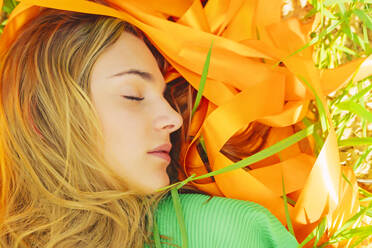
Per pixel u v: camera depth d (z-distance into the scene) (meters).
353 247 0.63
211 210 0.57
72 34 0.56
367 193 0.72
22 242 0.59
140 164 0.56
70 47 0.56
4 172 0.61
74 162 0.57
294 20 0.64
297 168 0.64
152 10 0.61
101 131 0.55
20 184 0.61
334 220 0.63
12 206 0.61
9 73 0.59
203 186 0.65
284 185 0.62
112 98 0.55
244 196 0.61
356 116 0.77
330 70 0.63
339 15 0.71
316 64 0.75
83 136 0.56
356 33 0.76
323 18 0.76
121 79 0.54
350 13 0.67
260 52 0.60
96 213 0.59
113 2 0.59
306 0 0.77
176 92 0.70
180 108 0.69
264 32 0.66
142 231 0.60
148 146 0.56
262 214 0.56
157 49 0.63
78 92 0.55
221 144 0.60
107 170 0.56
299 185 0.63
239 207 0.57
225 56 0.59
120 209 0.58
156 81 0.58
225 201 0.58
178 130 0.68
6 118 0.59
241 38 0.66
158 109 0.57
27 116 0.58
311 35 0.71
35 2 0.55
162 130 0.58
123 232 0.59
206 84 0.62
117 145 0.55
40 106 0.57
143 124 0.56
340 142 0.66
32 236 0.60
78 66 0.55
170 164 0.69
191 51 0.59
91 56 0.55
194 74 0.62
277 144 0.56
